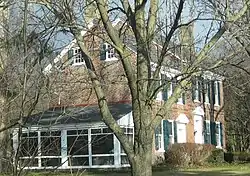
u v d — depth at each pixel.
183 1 9.52
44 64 6.55
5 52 6.61
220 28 9.46
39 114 6.43
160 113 9.59
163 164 35.59
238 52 9.63
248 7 9.45
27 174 6.21
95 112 32.12
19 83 6.14
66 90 7.61
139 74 9.56
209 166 36.06
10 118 6.37
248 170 31.09
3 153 6.30
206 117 43.25
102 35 9.84
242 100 42.09
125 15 10.18
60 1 8.24
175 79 9.67
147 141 9.42
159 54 10.26
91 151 33.97
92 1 9.06
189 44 9.71
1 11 7.52
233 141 50.34
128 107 34.69
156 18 9.79
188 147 35.94
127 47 9.81
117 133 9.51
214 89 44.50
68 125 28.80
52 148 6.59
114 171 31.83
